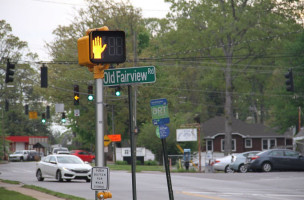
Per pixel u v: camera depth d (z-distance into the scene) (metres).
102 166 14.41
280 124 106.94
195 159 71.38
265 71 102.38
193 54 104.38
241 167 57.69
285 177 48.53
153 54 98.06
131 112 14.98
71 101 92.25
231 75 100.12
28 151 126.25
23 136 164.12
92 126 100.62
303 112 98.44
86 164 46.12
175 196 31.89
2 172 64.75
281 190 36.84
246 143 117.38
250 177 49.28
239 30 94.00
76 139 139.25
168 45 112.56
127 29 91.06
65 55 90.69
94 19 90.19
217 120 119.94
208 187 39.06
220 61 99.81
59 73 91.00
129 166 77.25
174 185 40.78
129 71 14.98
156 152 84.94
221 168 59.66
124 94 91.31
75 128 110.75
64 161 45.75
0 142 121.06
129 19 90.50
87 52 14.20
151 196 31.80
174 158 76.06
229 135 99.06
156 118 15.55
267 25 93.38
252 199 30.22
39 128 180.00
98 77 14.39
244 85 100.19
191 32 97.12
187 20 97.69
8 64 52.97
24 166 86.12
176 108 127.56
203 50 100.31
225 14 95.12
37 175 47.16
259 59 101.38
